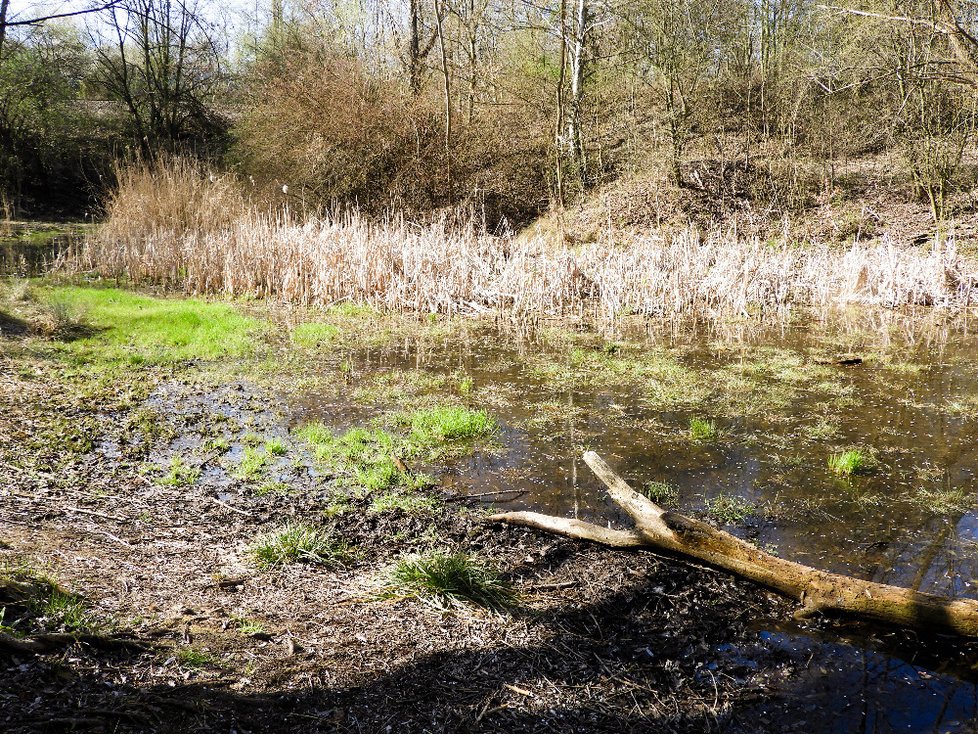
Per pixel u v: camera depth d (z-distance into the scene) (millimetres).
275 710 3146
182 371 9695
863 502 5945
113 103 35125
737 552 4648
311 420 7887
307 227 16500
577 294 15750
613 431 7633
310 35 28844
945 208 18938
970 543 5262
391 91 23984
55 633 3285
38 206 31109
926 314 14195
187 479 6094
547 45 26016
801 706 3549
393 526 5367
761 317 14195
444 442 7270
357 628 3902
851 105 22234
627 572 4766
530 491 6113
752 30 25734
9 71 30234
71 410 7785
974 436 7438
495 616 4156
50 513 5070
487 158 23938
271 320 13570
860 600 4203
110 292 15266
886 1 16781
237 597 4105
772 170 21906
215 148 32156
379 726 3141
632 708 3463
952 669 3875
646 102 23750
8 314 11898
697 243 16328
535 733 3215
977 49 14039
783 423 7879
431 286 14688
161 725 2914
